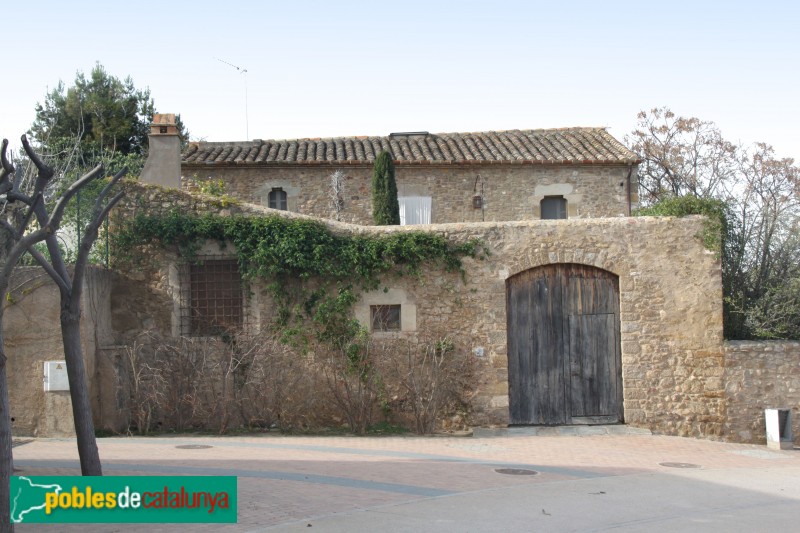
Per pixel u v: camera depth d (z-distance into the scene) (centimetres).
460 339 1432
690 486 950
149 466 970
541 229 1441
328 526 698
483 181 1906
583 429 1413
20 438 1248
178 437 1290
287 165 1889
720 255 1440
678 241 1440
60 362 1270
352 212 1894
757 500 872
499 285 1434
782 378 1423
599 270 1450
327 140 2119
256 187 1894
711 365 1426
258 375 1379
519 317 1445
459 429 1423
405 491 868
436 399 1388
